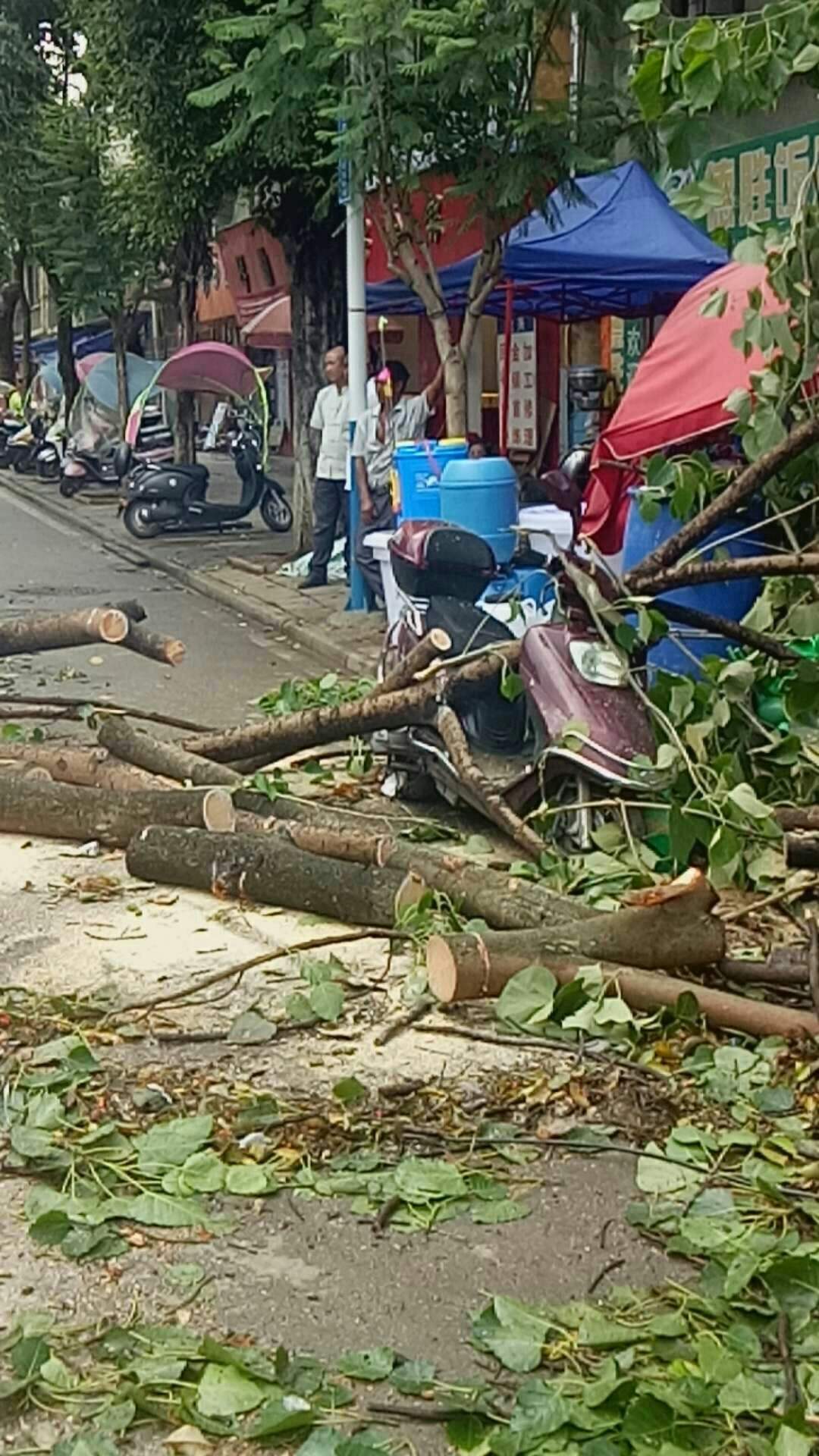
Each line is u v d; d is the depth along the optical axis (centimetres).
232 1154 507
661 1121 529
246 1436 373
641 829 754
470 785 807
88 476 3016
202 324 3512
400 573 917
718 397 818
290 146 1473
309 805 813
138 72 1773
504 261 1436
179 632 1577
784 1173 488
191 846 734
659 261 1450
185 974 662
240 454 2389
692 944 603
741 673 737
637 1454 356
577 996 578
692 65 706
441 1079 559
